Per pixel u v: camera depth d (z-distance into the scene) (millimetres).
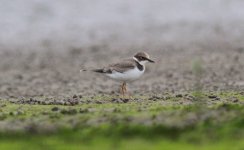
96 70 18812
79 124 13219
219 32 37219
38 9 43281
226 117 12984
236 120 12680
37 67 29906
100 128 12734
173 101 17109
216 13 43062
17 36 38031
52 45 36000
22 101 18047
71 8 44375
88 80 25312
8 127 13297
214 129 12336
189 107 14602
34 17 41750
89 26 40656
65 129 12836
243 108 13805
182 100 17297
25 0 44562
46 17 42094
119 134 12375
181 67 27266
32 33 38688
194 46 33219
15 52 34219
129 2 46656
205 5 45500
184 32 37938
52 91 22156
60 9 43875
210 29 38312
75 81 25188
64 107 16266
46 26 40312
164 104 16297
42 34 38562
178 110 14289
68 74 27406
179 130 12375
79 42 36719
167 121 12961
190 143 11625
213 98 17453
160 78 24703
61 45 35969
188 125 12562
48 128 13000
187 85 22203
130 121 13141
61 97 19562
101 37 37781
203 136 11992
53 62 31172
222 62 27438
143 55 18844
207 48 32156
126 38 37281
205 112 13617
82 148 11492
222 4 45188
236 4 45000
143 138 12102
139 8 45250
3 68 29891
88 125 13086
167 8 45156
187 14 43281
